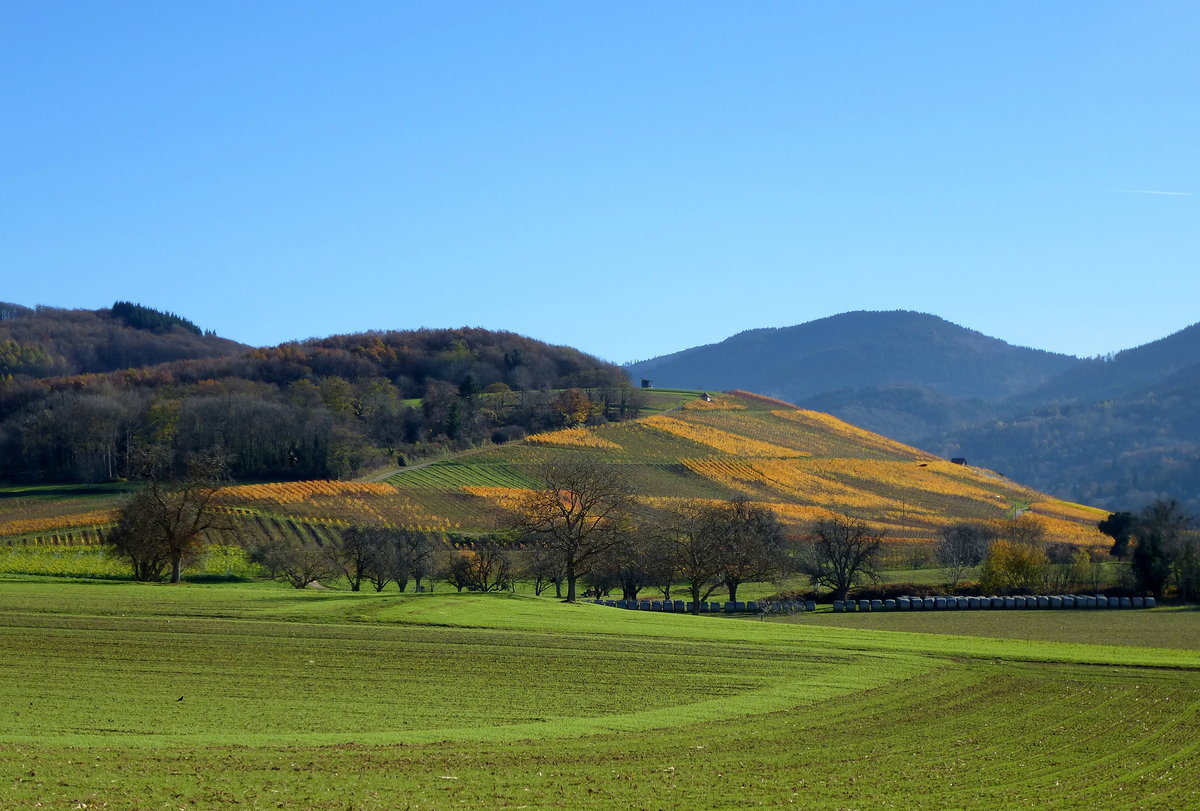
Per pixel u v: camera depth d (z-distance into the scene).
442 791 24.27
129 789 22.67
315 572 92.25
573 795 24.50
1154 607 96.69
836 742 31.78
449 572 97.12
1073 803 25.92
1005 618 86.25
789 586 110.56
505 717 34.47
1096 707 37.66
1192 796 26.67
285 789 23.59
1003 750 31.41
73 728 30.75
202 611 53.50
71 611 51.94
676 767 27.88
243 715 33.72
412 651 45.12
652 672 42.41
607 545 74.56
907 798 25.75
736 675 42.16
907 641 51.75
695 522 91.25
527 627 51.78
